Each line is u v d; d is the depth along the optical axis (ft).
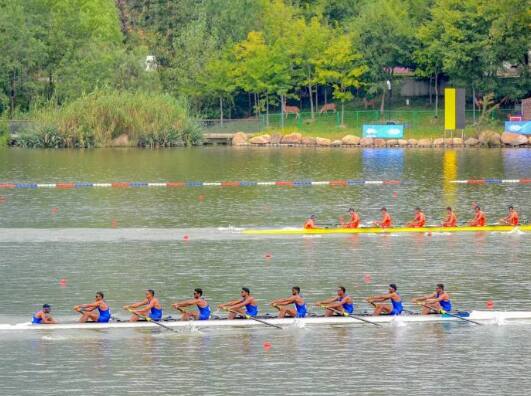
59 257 296.51
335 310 237.25
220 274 276.21
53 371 203.21
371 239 326.24
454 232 337.93
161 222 356.18
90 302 247.91
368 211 382.63
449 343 220.84
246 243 318.45
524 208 387.96
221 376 201.16
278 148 654.12
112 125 644.27
